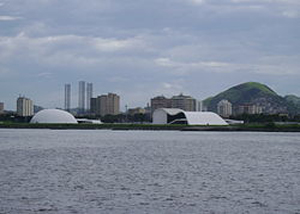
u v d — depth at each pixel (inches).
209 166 2496.3
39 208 1385.3
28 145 4379.9
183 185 1802.4
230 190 1692.9
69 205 1425.9
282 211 1366.9
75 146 4227.4
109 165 2522.1
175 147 4116.6
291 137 6565.0
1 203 1451.8
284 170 2325.3
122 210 1368.1
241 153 3457.2
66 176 2050.9
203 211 1364.4
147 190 1684.3
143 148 3964.1
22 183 1835.6
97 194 1600.6
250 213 1342.3
